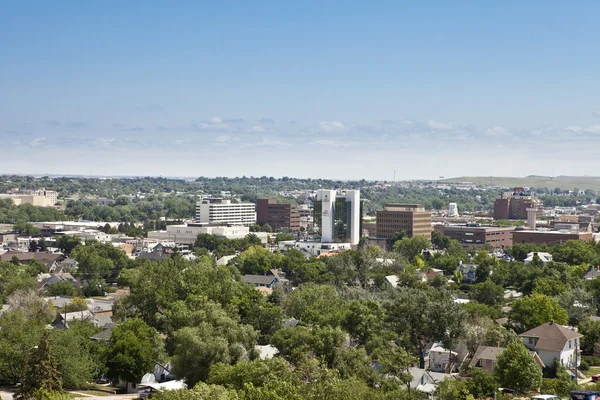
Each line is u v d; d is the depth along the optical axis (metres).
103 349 197.25
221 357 180.50
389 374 174.75
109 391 190.38
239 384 154.88
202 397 130.62
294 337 190.38
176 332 191.50
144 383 191.38
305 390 143.38
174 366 185.75
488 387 177.12
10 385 188.25
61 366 181.88
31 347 183.88
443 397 171.50
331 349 182.50
